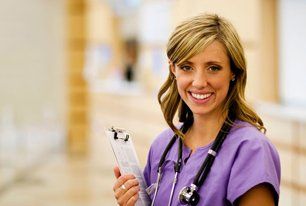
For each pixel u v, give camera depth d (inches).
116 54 386.3
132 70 374.3
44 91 439.8
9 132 435.2
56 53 438.0
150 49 340.2
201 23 78.8
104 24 393.1
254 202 76.9
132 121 358.0
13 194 284.8
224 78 79.4
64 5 434.6
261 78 242.2
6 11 439.8
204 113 80.3
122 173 84.0
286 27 236.8
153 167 89.8
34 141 434.0
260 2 239.9
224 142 80.9
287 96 239.1
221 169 79.2
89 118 404.8
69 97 403.2
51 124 436.5
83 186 302.4
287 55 237.5
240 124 81.9
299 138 210.4
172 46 80.0
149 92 339.6
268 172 76.9
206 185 79.4
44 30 438.9
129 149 88.1
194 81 79.0
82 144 405.7
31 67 440.5
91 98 403.2
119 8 374.9
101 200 273.4
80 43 401.7
